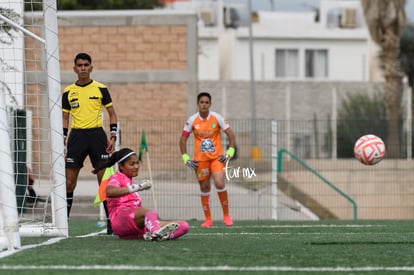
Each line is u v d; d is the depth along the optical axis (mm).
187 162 38000
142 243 24781
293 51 165000
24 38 36344
